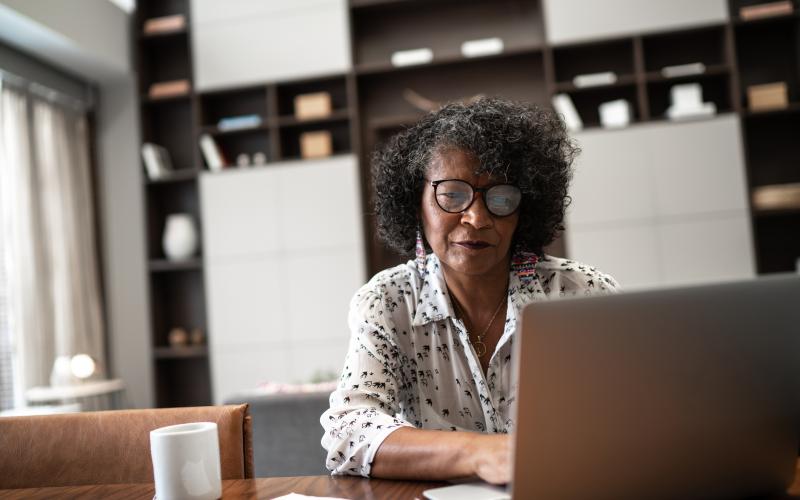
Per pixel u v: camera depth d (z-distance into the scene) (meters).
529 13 4.92
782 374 0.71
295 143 5.17
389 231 1.27
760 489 0.75
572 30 4.61
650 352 0.66
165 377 5.12
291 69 4.92
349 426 0.98
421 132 1.17
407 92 5.03
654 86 4.75
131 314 5.14
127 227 5.18
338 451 0.97
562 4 4.62
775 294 0.70
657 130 4.49
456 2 4.98
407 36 5.04
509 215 1.09
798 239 4.59
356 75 4.96
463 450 0.85
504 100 1.19
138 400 5.09
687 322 0.67
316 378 3.22
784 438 0.73
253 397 2.30
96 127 5.22
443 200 1.09
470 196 1.08
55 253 4.62
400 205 1.22
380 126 4.89
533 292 1.17
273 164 4.90
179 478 0.79
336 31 4.89
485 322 1.18
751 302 0.69
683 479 0.70
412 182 1.18
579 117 4.80
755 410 0.70
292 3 4.95
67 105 4.93
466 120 1.10
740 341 0.69
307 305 4.80
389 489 0.86
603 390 0.65
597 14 4.59
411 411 1.19
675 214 4.44
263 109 5.22
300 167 4.87
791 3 4.48
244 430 1.06
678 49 4.73
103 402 4.67
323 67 4.89
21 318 4.27
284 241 4.86
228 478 1.02
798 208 4.34
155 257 5.11
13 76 4.42
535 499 0.65
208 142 4.98
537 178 1.14
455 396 1.16
